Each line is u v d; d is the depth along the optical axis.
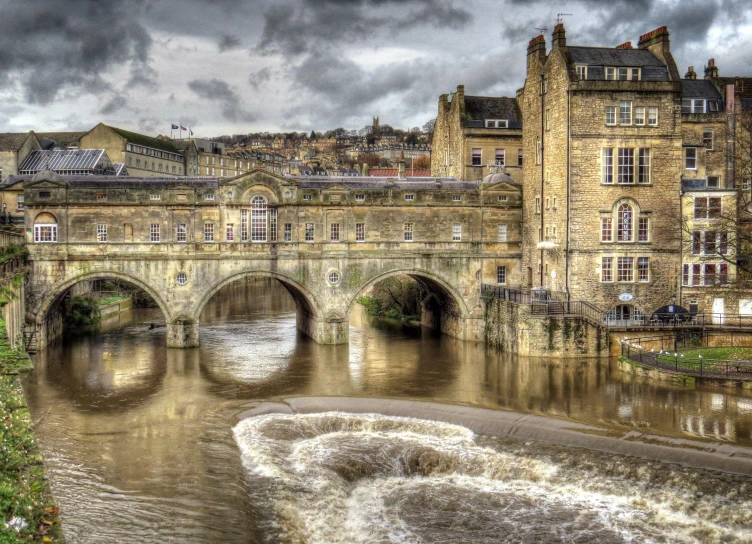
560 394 45.38
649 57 61.56
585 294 58.75
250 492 31.31
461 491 33.28
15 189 80.75
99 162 94.62
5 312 42.19
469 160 76.88
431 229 64.81
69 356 57.75
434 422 40.66
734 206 58.91
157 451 35.00
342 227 63.09
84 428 38.50
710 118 66.94
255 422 40.28
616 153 58.53
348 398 44.69
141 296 90.06
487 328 64.00
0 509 15.50
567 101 57.94
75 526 25.92
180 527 26.38
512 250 66.50
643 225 59.25
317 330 63.78
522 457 35.81
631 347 52.84
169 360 56.53
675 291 59.41
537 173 63.69
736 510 30.30
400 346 63.53
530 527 29.84
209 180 63.59
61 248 58.97
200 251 60.78
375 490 33.34
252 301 97.81
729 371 46.53
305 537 28.27
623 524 30.06
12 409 22.19
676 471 33.19
